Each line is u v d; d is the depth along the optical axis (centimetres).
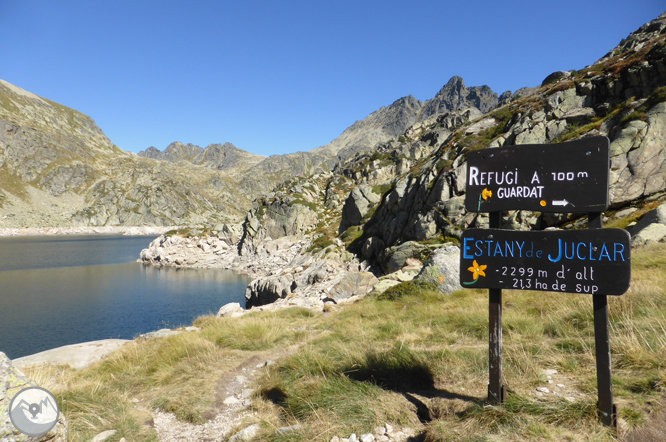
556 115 3150
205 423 471
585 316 631
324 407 436
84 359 859
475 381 473
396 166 7412
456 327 764
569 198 373
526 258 389
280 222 6438
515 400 384
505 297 945
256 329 923
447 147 3741
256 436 397
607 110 2847
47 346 2439
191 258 6775
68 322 3012
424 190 3216
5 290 4394
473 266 416
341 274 2852
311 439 373
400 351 582
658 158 2081
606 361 341
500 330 399
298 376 558
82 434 410
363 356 593
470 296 1061
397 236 3388
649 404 353
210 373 646
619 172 2175
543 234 382
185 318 3141
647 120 2220
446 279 1245
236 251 6912
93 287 4609
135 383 630
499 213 421
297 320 1170
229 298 3962
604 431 316
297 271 3778
